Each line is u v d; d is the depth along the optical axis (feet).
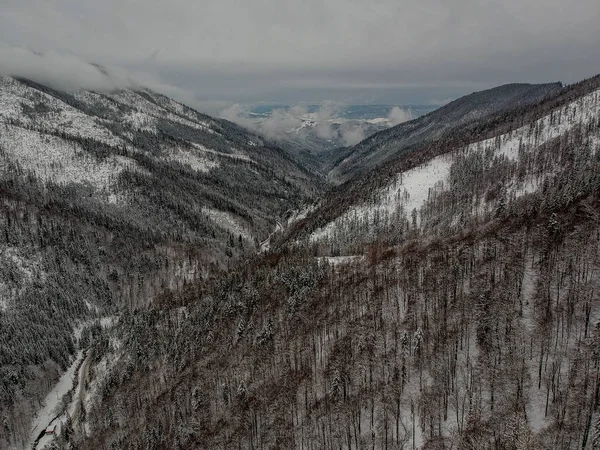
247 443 360.89
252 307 544.62
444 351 358.02
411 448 304.91
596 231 401.08
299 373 405.59
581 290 357.61
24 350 577.02
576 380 295.89
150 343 556.92
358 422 331.57
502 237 458.50
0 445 479.41
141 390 490.49
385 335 404.36
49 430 496.23
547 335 337.93
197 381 455.22
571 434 266.98
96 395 521.24
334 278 541.75
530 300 371.97
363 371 375.86
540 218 457.68
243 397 404.36
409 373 358.02
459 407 318.86
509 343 343.05
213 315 563.89
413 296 433.48
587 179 496.64
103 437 444.14
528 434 272.31
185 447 380.37
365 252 652.89
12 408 513.04
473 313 381.40
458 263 437.99
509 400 306.55
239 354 470.39
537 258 408.67
